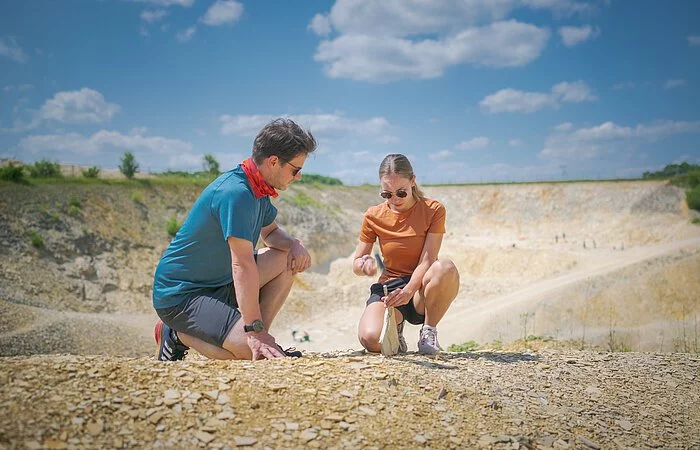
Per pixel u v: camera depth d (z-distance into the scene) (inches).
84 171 1449.3
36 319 733.3
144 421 112.7
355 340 939.3
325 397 133.1
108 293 1047.0
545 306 973.2
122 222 1263.5
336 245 1765.5
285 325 1043.3
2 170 1199.6
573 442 134.9
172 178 1561.3
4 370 123.9
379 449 115.6
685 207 2114.9
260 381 136.2
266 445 111.1
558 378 180.1
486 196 2647.6
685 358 224.4
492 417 139.7
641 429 149.9
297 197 1908.2
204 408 120.4
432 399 143.2
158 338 183.0
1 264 961.5
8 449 96.8
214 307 159.2
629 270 1058.1
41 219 1115.9
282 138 156.1
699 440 147.8
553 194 2512.3
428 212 197.5
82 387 120.7
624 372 197.2
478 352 212.2
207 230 157.9
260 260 175.9
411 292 187.0
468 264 1581.0
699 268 1006.4
